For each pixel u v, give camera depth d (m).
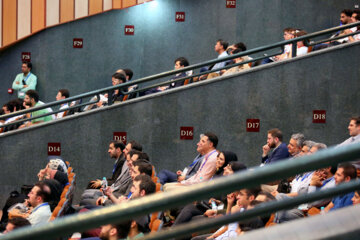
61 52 12.71
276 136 7.87
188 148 9.06
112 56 12.70
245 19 12.35
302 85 8.95
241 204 5.38
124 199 7.02
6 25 12.59
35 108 8.84
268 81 8.96
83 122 9.14
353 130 7.44
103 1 12.50
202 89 9.02
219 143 9.04
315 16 12.20
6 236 1.54
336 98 8.94
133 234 4.83
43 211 6.32
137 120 9.09
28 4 12.61
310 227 1.46
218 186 1.62
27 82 12.61
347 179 5.27
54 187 6.88
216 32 12.43
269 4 12.27
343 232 1.44
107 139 9.13
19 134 9.20
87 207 7.59
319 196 1.83
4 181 9.27
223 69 9.59
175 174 8.45
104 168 9.16
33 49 12.74
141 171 6.90
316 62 8.91
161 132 9.08
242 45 10.30
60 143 9.20
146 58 12.64
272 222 4.89
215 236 5.61
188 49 12.53
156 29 12.58
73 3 12.56
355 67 8.91
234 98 8.99
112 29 12.64
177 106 9.05
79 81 12.77
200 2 12.42
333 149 1.68
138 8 12.57
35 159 9.23
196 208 6.23
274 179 1.64
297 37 8.91
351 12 10.28
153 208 1.60
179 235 1.73
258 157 9.01
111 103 9.12
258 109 8.98
